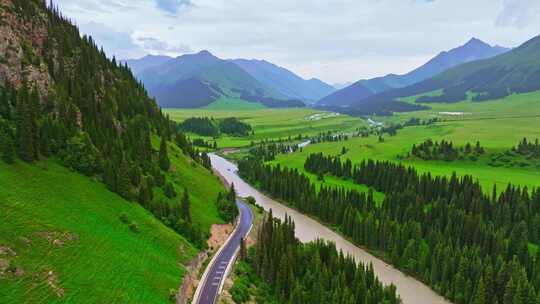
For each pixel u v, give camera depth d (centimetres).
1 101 10725
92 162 11212
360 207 17725
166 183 13575
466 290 11175
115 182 11306
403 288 12244
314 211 18388
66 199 9294
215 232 13162
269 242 12000
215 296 9088
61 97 12388
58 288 6519
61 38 14788
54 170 10112
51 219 8075
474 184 17675
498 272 11062
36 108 11250
